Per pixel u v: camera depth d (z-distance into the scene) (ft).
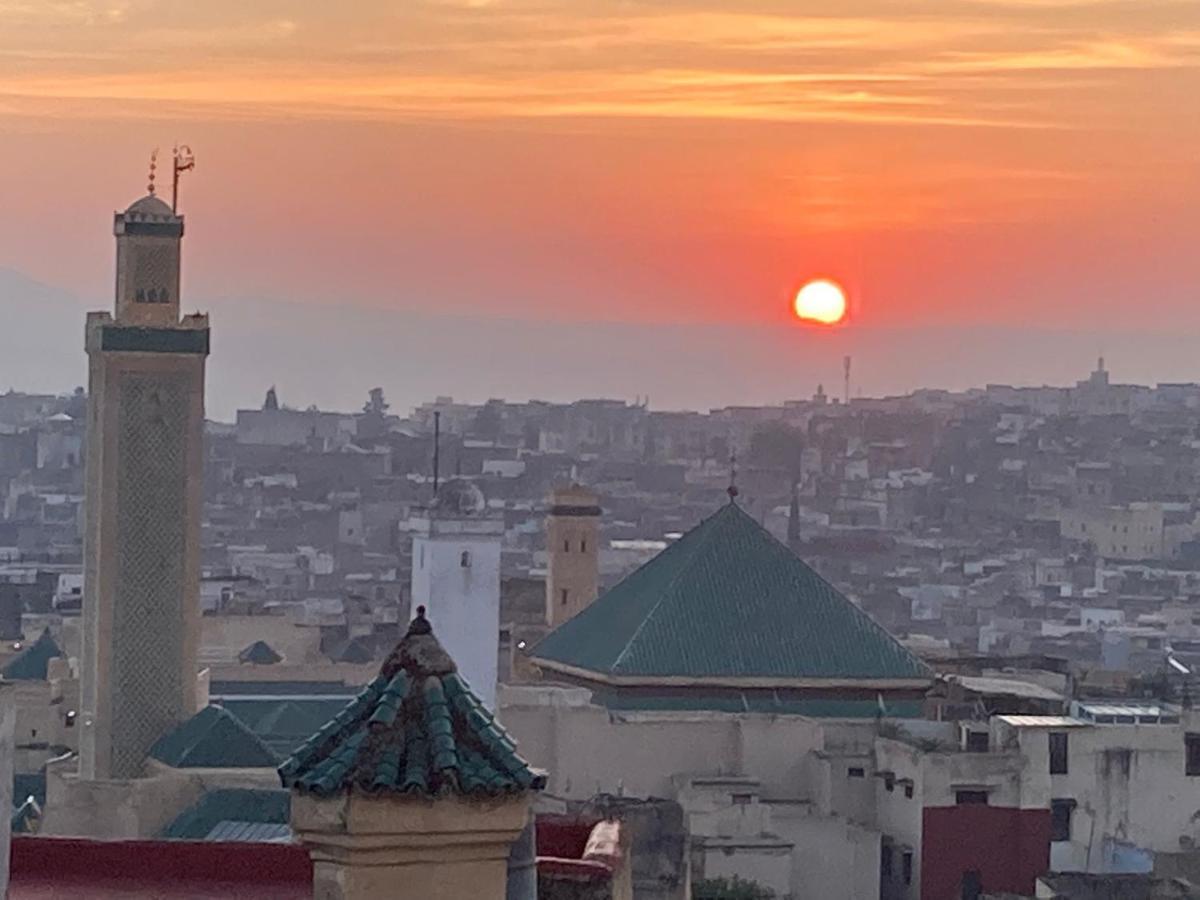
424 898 84.94
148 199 492.54
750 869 395.14
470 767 84.94
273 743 477.36
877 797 408.46
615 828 112.88
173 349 484.74
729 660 440.04
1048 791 400.67
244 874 115.03
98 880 114.01
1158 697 465.88
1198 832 406.21
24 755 499.92
